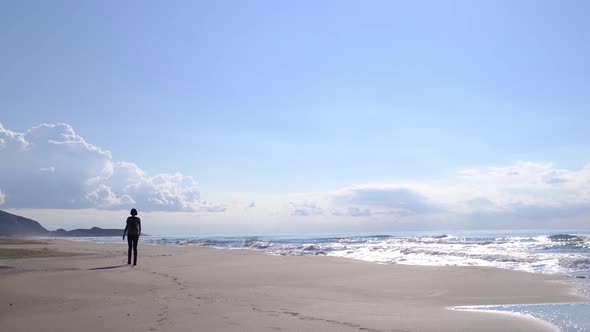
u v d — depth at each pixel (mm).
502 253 17719
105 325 5145
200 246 30125
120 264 13516
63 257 16609
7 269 11602
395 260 16172
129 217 13680
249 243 33656
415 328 4984
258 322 5305
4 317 5633
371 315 5801
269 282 9430
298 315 5766
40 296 7324
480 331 4844
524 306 6523
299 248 25469
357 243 32500
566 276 9734
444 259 16047
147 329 4934
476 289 8156
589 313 5863
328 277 10188
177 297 7316
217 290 8195
